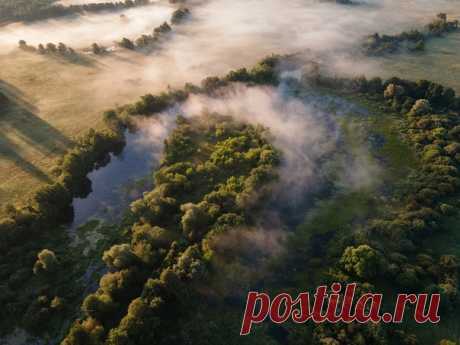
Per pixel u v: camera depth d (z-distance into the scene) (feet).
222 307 261.85
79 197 357.82
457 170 355.97
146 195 338.95
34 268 275.39
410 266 271.28
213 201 328.08
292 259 296.51
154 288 250.98
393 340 235.40
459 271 268.41
